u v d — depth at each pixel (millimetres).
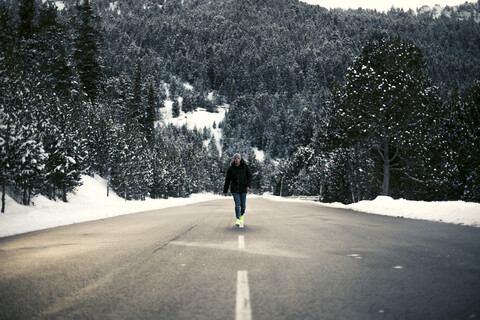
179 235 7855
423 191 27781
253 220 11859
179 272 4223
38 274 4199
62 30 49438
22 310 2920
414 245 6043
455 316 2652
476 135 25703
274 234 7848
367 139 27734
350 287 3475
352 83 28078
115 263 4809
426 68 29516
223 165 176500
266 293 3314
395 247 5852
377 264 4523
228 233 8133
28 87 19422
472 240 6594
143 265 4656
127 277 4008
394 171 31078
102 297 3256
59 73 45375
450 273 3973
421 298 3094
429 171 25891
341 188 44156
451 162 26031
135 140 46969
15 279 3965
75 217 13805
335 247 5945
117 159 39344
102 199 33281
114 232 8672
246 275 4023
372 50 29125
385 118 25531
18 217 12664
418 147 24953
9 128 14836
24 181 16875
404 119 25016
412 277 3824
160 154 69688
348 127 28234
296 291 3367
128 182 41438
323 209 20703
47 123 22281
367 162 31781
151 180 53750
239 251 5652
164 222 11508
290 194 128125
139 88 77438
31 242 7047
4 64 16750
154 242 6789
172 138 165750
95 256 5348
